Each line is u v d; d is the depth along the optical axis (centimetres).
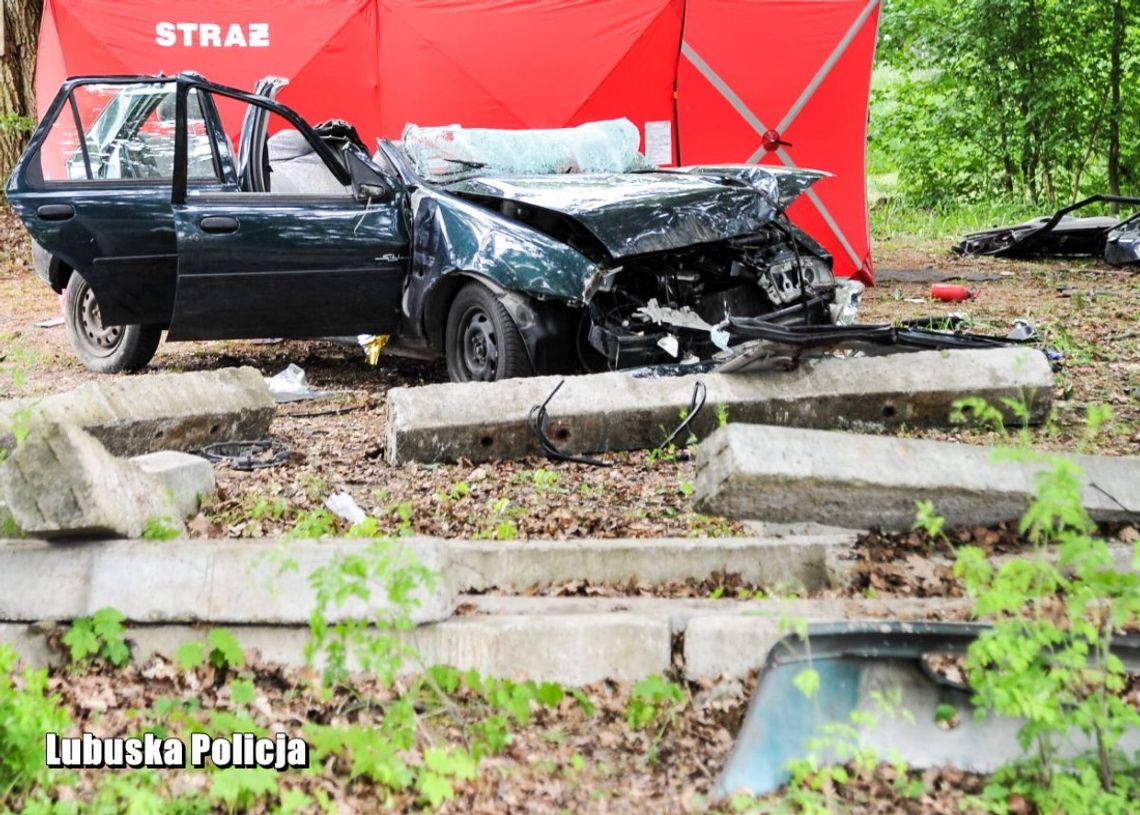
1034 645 358
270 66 1320
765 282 838
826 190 1361
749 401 698
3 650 398
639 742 402
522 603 464
